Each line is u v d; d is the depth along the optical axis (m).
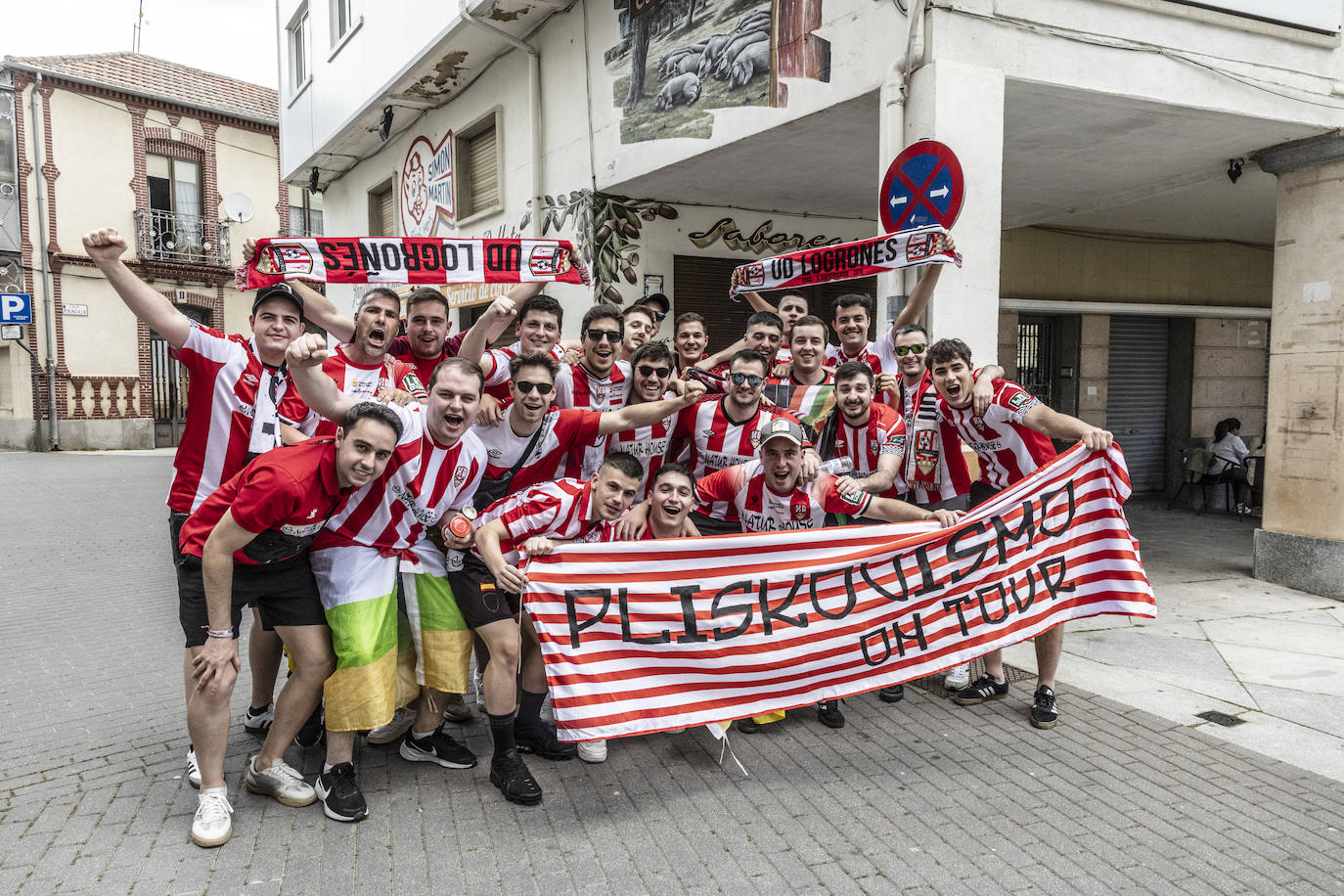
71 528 9.80
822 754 3.81
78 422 20.66
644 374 4.27
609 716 3.47
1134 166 7.50
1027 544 4.07
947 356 4.18
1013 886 2.78
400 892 2.75
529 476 4.03
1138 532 9.19
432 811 3.30
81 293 20.64
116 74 21.53
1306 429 6.58
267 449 3.52
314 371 3.17
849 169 7.56
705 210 8.97
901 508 4.15
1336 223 6.34
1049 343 10.97
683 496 3.77
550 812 3.30
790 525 4.17
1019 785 3.48
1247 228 10.41
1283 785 3.46
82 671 4.92
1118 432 11.23
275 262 4.50
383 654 3.26
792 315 5.84
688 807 3.34
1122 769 3.62
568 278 4.90
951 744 3.90
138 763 3.70
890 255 5.16
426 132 11.55
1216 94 5.89
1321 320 6.45
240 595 3.14
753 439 4.37
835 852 2.99
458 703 4.21
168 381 22.33
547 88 8.98
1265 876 2.82
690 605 3.63
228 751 3.82
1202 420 11.40
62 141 20.17
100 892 2.74
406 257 4.68
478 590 3.42
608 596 3.52
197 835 3.01
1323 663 4.95
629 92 7.79
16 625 5.88
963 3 5.15
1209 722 4.12
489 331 4.31
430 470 3.30
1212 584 6.86
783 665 3.75
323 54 12.81
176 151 21.98
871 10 5.49
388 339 4.07
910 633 3.92
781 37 6.24
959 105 5.18
